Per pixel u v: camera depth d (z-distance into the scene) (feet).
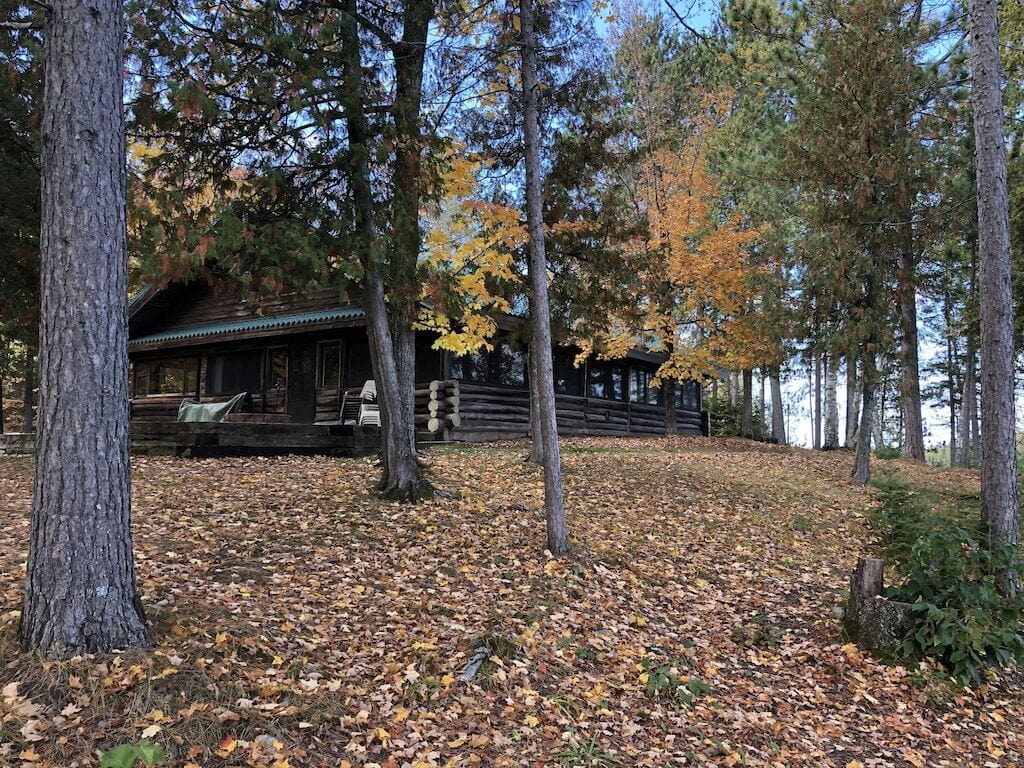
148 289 60.75
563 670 15.12
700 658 17.28
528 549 22.36
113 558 11.63
